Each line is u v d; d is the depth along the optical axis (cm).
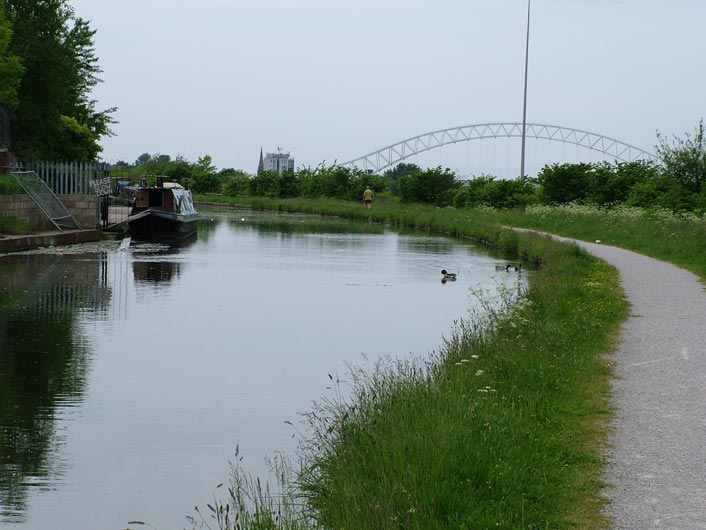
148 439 1073
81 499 880
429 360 1489
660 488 721
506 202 6888
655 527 640
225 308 2131
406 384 1018
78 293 2339
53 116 5238
